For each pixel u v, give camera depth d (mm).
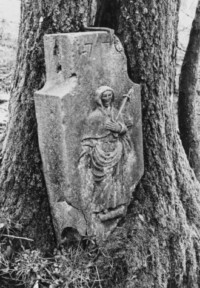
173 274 4105
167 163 4109
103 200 3762
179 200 4234
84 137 3543
